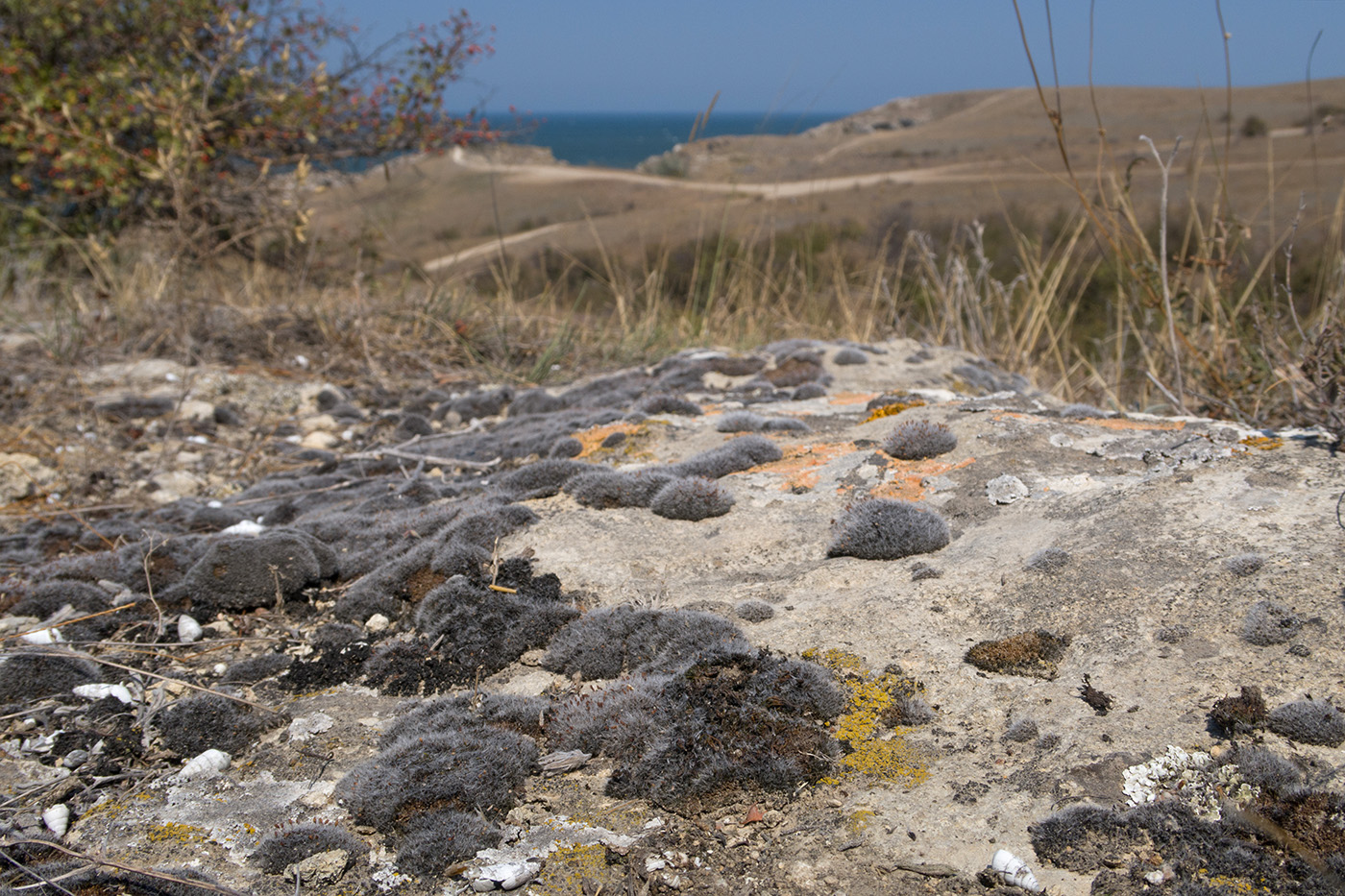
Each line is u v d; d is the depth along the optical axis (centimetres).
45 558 373
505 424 503
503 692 266
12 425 505
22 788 233
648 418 453
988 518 314
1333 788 185
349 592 321
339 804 225
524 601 296
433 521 356
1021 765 209
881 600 274
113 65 823
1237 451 311
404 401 590
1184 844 182
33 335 640
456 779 220
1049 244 999
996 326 709
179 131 754
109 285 750
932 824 200
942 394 455
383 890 198
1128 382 571
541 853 205
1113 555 268
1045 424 370
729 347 711
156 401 546
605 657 268
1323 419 323
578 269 987
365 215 944
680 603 292
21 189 840
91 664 284
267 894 197
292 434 536
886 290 743
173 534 383
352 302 736
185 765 241
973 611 262
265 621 319
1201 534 267
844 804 210
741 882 194
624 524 342
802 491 354
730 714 228
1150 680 222
